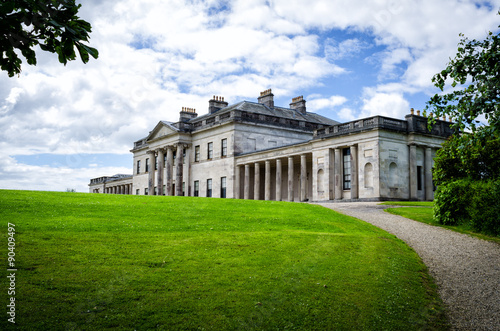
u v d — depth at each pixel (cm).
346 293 1141
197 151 7038
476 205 2103
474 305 1109
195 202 2853
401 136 4444
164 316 942
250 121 6197
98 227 1744
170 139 7312
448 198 2319
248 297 1070
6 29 679
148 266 1264
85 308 949
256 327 920
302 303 1058
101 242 1496
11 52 748
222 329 903
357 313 1027
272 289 1132
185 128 7075
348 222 2306
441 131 4731
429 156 4597
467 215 2253
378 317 1010
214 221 2095
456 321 1014
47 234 1545
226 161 6241
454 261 1541
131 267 1240
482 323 998
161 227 1852
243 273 1248
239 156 6078
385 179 4238
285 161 5803
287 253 1493
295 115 7062
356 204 3731
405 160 4447
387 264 1422
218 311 984
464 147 1227
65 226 1709
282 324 945
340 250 1568
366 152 4359
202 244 1560
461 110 1165
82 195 2900
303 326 945
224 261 1357
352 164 4494
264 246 1579
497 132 1134
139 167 8881
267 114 6444
